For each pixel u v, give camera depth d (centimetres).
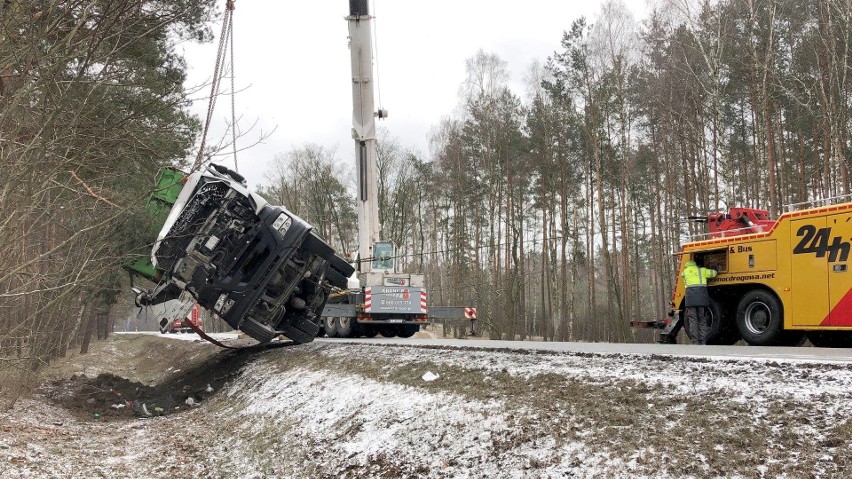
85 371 2488
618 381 611
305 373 1109
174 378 1817
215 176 1182
